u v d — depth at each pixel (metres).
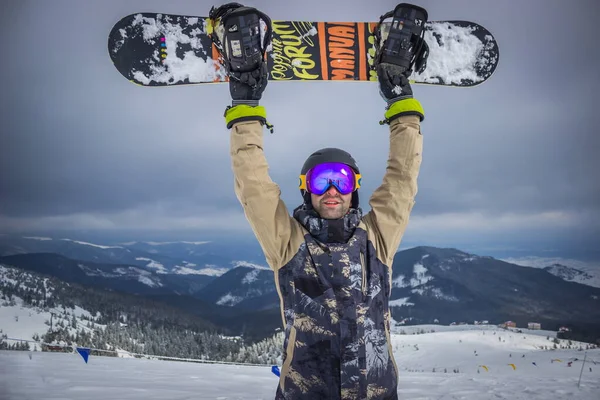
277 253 1.88
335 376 1.75
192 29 2.94
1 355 9.98
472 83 3.06
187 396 6.12
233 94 2.02
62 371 8.14
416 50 2.26
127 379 7.68
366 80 3.12
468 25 3.09
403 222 2.01
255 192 1.86
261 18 2.04
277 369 8.69
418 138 2.07
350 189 1.96
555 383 7.34
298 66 3.09
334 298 1.80
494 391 6.70
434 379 8.73
